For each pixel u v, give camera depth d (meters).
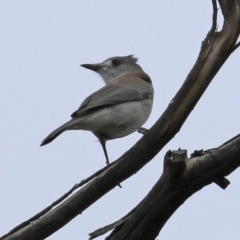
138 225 9.26
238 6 8.97
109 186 9.53
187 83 9.03
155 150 9.40
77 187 9.52
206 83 9.02
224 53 8.98
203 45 9.07
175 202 9.02
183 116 9.17
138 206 9.28
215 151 8.92
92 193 9.53
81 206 9.55
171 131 9.26
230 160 8.84
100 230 9.47
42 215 9.52
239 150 8.78
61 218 9.51
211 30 9.05
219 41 8.98
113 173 9.46
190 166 8.77
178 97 9.11
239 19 8.95
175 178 8.74
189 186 8.92
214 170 8.87
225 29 8.99
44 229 9.49
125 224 9.39
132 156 9.44
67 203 9.51
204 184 8.98
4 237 9.42
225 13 9.01
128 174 9.54
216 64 8.98
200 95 9.08
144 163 9.52
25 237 9.42
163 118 9.21
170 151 8.61
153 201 9.05
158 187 9.02
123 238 9.36
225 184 9.24
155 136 9.28
